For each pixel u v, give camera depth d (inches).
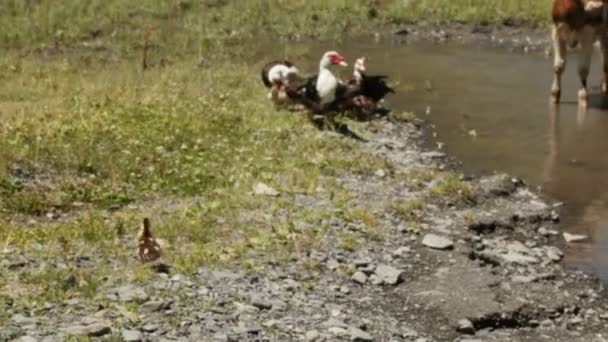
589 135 702.5
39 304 364.5
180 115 664.4
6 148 557.0
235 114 679.7
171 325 357.1
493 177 591.2
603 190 585.3
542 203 557.6
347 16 1173.7
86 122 629.3
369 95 714.2
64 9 1158.3
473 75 901.8
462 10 1170.6
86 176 539.8
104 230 453.4
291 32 1127.6
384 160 605.3
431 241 476.4
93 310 363.6
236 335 356.5
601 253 491.2
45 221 478.6
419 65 951.6
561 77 866.1
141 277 396.2
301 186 540.7
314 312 389.1
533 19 1147.9
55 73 863.7
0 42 1050.1
